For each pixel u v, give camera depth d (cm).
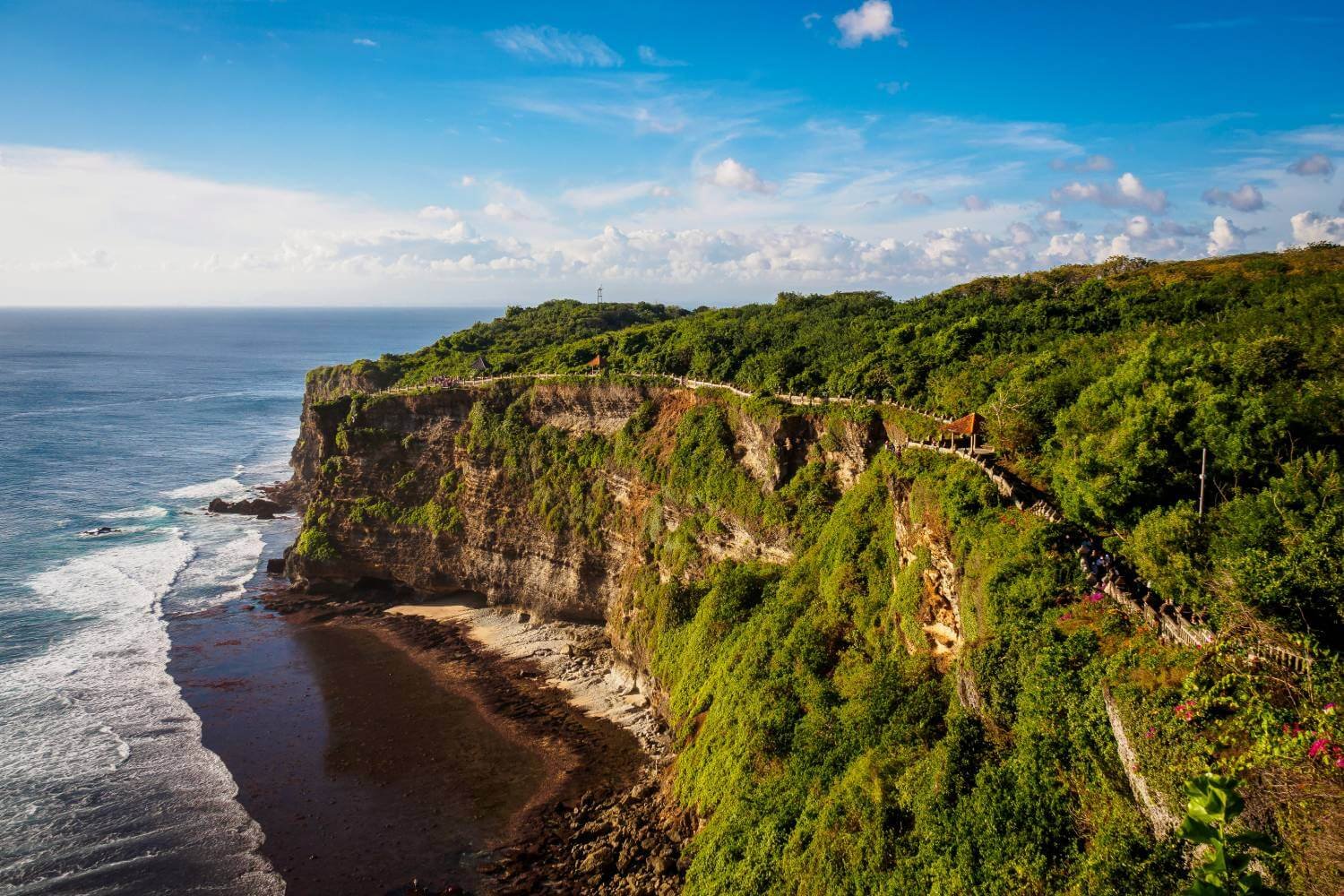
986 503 3566
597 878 4059
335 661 6638
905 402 5512
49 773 4750
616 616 6850
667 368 8075
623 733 5531
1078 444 3562
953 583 3538
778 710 4238
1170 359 3606
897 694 3666
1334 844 1534
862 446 5488
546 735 5497
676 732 5203
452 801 4738
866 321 8312
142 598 7638
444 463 8625
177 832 4322
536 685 6256
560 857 4247
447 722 5650
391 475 8719
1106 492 3086
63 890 3856
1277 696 1894
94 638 6675
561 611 7488
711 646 5391
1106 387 3809
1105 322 6075
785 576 5391
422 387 9519
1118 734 2238
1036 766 2500
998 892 2398
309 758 5150
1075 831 2316
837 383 6159
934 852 2734
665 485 6850
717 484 6375
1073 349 5256
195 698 5844
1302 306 4712
